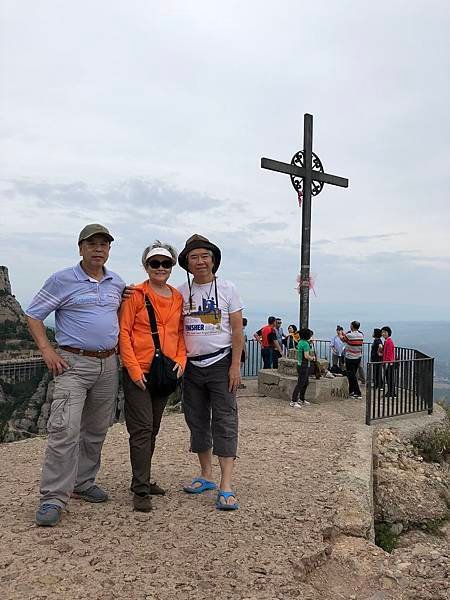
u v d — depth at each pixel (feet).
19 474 18.58
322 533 13.75
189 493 16.10
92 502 14.90
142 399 14.37
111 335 13.92
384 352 41.78
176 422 28.84
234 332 15.14
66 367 13.60
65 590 10.11
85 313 13.65
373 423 29.40
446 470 26.48
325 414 32.32
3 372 111.55
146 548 12.10
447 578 13.04
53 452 13.28
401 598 11.82
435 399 39.34
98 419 14.66
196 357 15.20
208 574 11.10
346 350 39.27
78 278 13.67
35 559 11.27
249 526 13.73
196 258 14.96
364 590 11.94
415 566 13.69
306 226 39.42
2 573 10.61
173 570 11.18
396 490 21.53
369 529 14.93
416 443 28.43
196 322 15.10
